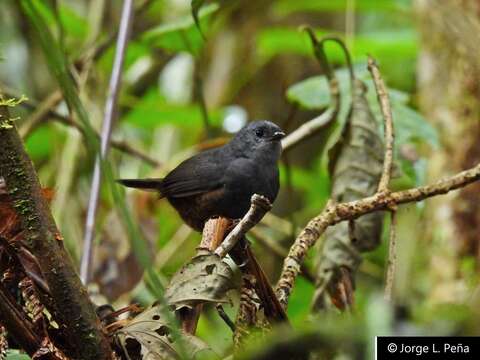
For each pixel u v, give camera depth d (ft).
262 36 45.73
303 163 52.54
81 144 37.60
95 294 24.22
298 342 11.35
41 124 38.47
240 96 53.93
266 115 53.36
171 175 34.01
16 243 16.51
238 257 17.37
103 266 29.14
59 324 16.16
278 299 17.31
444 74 37.14
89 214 24.68
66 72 16.20
